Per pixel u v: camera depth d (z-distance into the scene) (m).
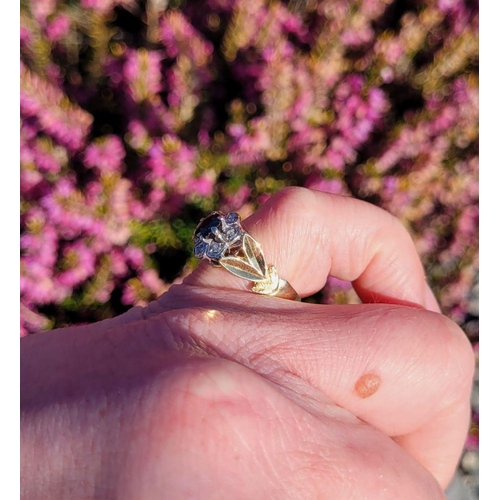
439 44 0.18
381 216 0.12
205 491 0.07
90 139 0.17
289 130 0.17
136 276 0.17
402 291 0.12
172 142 0.16
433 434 0.09
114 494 0.07
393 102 0.19
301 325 0.09
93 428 0.07
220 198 0.17
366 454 0.08
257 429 0.07
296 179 0.18
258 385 0.07
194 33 0.17
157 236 0.17
